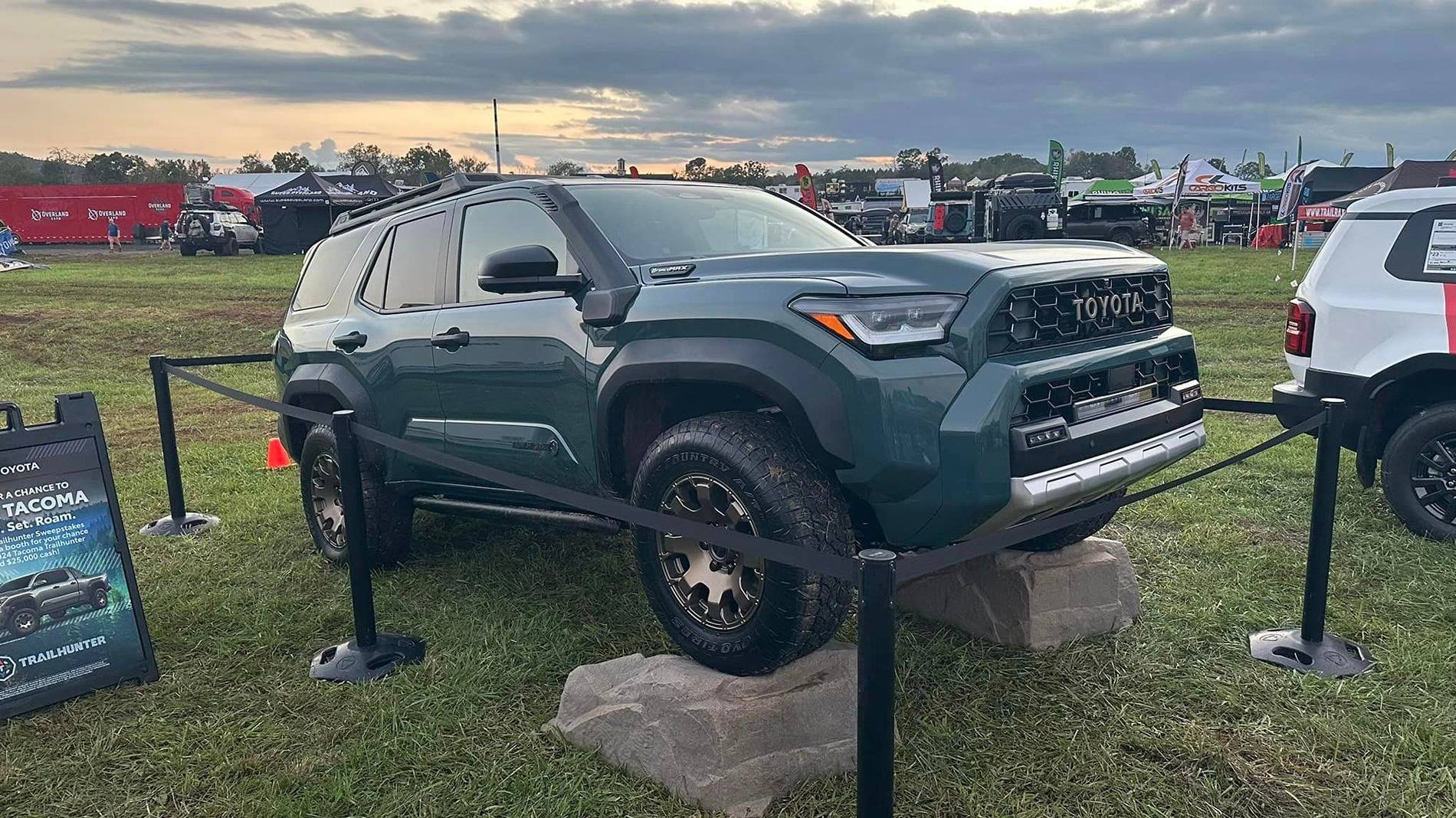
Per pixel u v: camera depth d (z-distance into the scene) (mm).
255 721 3258
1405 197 4969
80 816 2771
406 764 2977
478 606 4180
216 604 4285
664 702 2854
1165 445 3264
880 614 2162
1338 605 4043
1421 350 4828
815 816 2693
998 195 30938
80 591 3492
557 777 2885
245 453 7527
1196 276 21875
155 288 23422
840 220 45188
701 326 3049
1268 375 10164
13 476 3410
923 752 2967
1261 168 45562
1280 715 3146
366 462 4465
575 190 3844
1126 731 3068
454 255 4145
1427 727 3025
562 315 3559
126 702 3426
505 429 3814
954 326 2803
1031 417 2865
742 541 2426
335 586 4484
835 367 2764
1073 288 3080
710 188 4355
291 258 34719
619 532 3521
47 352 14688
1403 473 4914
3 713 3266
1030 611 3637
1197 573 4418
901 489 2764
